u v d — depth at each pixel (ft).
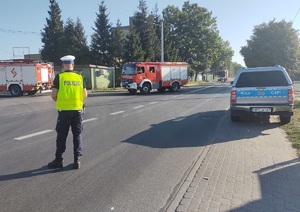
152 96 80.43
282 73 33.78
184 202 13.82
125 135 28.50
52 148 23.50
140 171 18.13
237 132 29.96
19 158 20.75
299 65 121.60
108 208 13.30
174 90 100.68
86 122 36.11
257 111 33.63
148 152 22.43
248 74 34.68
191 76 214.90
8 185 15.88
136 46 143.13
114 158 20.84
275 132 29.73
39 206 13.48
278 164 19.20
